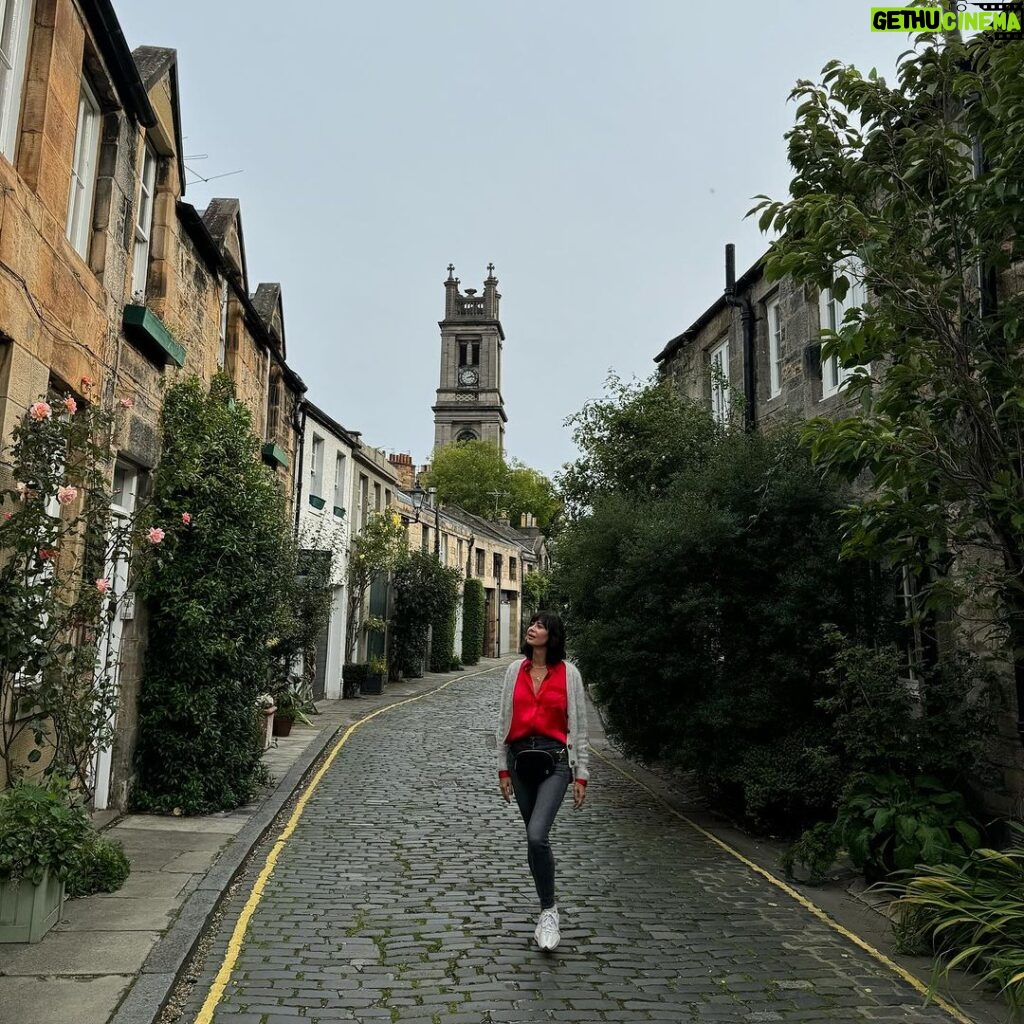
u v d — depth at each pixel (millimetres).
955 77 5762
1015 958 4215
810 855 6699
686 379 16438
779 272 5715
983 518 5637
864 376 5801
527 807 5457
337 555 21469
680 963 5012
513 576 46125
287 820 8516
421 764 12055
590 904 6055
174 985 4430
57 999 4133
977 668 7031
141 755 8477
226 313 11984
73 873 5246
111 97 7250
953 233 5859
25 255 5609
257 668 9148
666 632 8789
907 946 5230
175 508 8211
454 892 6211
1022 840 6027
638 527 9258
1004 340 5898
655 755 9781
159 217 8820
